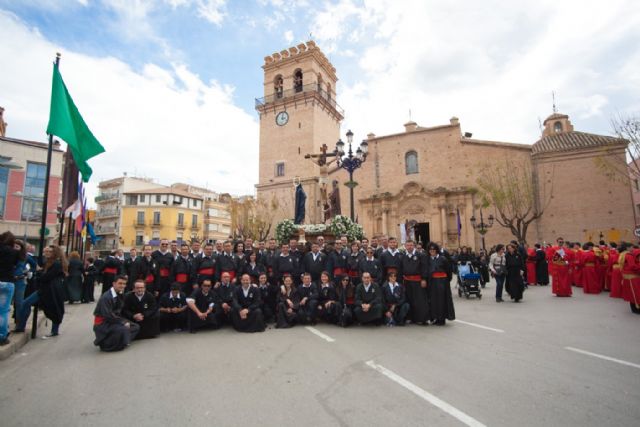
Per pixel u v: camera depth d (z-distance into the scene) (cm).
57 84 836
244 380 482
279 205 3975
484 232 2622
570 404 394
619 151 2592
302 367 534
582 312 964
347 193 3591
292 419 365
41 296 770
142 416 378
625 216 2542
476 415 368
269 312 912
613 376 481
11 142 2584
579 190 2692
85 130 977
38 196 2659
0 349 608
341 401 407
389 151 3462
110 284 1307
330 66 4484
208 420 366
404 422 355
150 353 636
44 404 413
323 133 4184
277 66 4306
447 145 3225
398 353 604
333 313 870
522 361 550
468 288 1349
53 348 680
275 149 4134
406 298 884
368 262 935
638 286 915
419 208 3244
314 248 1043
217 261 981
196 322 815
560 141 2916
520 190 2819
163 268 1019
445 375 489
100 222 6072
